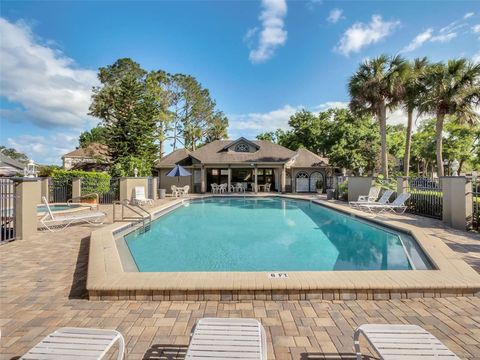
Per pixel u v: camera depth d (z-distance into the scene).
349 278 4.40
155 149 28.19
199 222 12.93
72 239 7.92
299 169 30.02
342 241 9.25
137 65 37.47
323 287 4.12
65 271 5.35
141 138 26.78
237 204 20.09
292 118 41.62
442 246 6.30
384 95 21.23
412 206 12.93
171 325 3.43
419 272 4.70
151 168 28.36
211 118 47.44
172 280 4.33
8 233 7.99
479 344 3.02
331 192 20.89
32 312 3.74
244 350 2.18
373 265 6.79
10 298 4.17
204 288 4.09
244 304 3.99
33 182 8.32
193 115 44.38
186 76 42.34
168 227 11.77
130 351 2.91
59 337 2.37
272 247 8.59
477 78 18.30
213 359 2.07
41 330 3.30
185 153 32.00
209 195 24.72
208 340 2.32
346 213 13.44
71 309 3.83
